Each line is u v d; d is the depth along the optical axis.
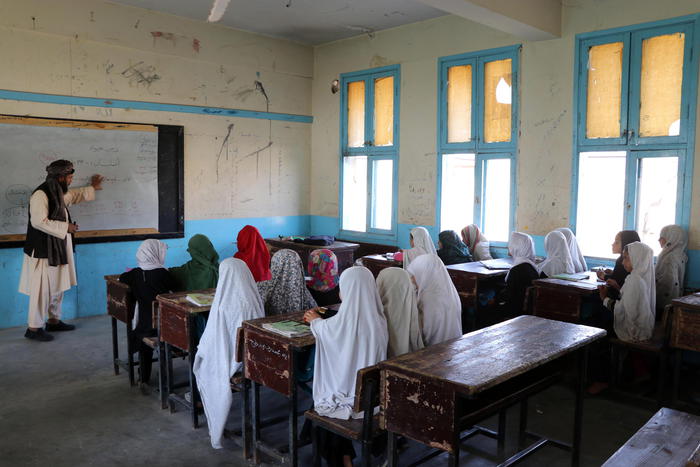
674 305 3.34
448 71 5.89
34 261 4.91
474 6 4.14
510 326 2.77
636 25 4.56
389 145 6.50
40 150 5.32
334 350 2.47
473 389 1.89
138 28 5.82
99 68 5.63
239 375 2.96
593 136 4.90
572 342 2.49
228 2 5.36
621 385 3.90
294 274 3.25
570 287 3.89
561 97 5.04
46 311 5.01
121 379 4.05
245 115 6.78
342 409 2.40
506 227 5.61
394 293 2.63
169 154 6.18
